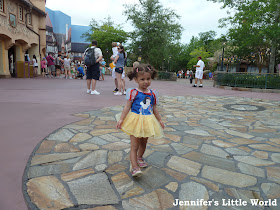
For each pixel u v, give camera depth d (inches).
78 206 70.8
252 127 175.6
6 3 615.8
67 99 265.0
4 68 659.4
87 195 76.9
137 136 86.4
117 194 78.3
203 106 269.0
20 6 711.1
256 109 255.9
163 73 992.9
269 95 416.2
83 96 292.7
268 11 598.5
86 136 138.1
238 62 1254.9
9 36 636.7
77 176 89.3
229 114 225.3
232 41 786.2
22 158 103.3
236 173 96.3
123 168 97.4
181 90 462.6
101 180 86.9
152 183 86.2
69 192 78.0
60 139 130.8
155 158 109.5
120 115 97.2
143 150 98.1
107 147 121.0
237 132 160.4
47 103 234.1
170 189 82.4
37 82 501.4
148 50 1137.4
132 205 72.6
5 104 219.8
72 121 170.4
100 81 629.3
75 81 580.7
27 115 180.9
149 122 89.6
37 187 80.1
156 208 71.5
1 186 79.6
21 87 378.6
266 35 641.6
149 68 89.5
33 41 821.2
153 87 513.0
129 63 1405.0
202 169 99.2
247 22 661.3
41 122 163.0
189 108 252.7
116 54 323.0
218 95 388.8
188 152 118.7
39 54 884.6
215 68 1800.0
